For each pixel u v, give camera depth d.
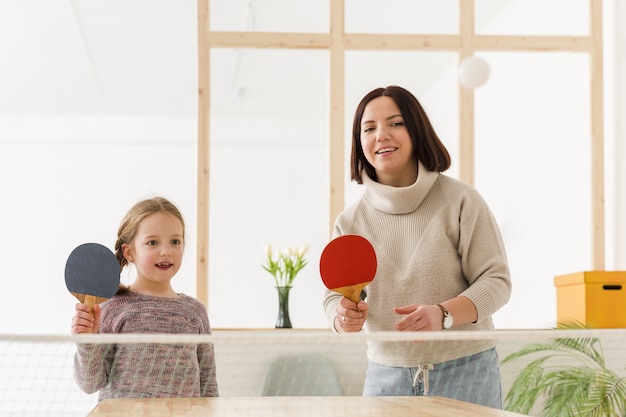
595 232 4.70
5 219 7.14
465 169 4.68
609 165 4.72
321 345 4.08
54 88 7.36
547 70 4.77
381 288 2.20
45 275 7.09
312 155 5.63
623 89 4.60
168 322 2.45
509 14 4.78
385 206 2.25
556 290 4.29
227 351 3.90
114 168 7.32
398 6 4.76
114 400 1.94
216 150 4.77
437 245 2.18
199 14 4.70
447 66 4.76
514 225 4.69
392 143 2.21
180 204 7.35
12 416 3.68
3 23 6.24
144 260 2.51
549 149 4.75
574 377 3.47
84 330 2.09
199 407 1.80
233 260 4.84
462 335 1.73
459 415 1.61
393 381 2.13
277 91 5.28
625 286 3.98
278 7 4.71
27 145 7.27
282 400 1.92
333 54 4.71
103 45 6.58
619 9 4.66
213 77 4.77
